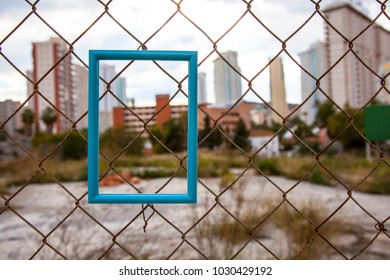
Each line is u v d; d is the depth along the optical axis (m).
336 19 30.94
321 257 2.38
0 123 0.71
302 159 9.39
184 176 9.06
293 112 0.76
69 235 2.23
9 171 9.16
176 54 0.71
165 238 2.72
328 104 17.09
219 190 5.22
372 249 2.64
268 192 4.98
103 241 2.56
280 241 2.71
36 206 5.02
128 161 10.62
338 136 0.77
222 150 7.48
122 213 3.83
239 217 3.04
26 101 0.72
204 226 2.21
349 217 3.81
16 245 2.98
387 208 4.51
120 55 0.70
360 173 7.83
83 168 9.05
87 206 4.07
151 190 6.25
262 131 16.11
